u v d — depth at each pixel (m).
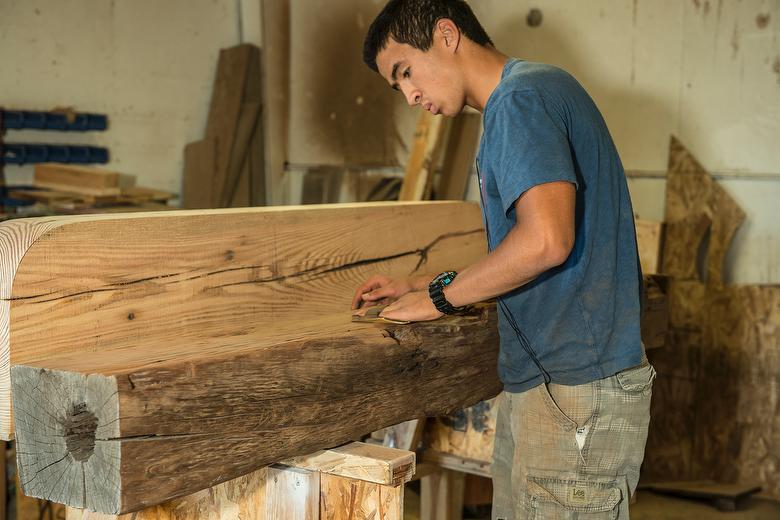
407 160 4.88
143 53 5.38
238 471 1.39
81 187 4.54
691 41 3.94
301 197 5.38
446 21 1.67
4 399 1.40
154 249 1.63
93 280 1.52
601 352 1.64
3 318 1.40
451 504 2.57
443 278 1.70
